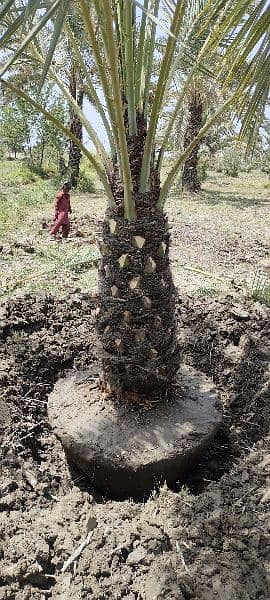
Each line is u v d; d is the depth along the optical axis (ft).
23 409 11.46
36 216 35.40
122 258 9.44
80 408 10.33
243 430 11.46
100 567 7.52
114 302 9.70
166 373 10.15
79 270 21.42
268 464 9.64
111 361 10.05
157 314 9.73
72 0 7.38
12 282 19.08
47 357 12.81
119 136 8.21
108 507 8.84
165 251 9.74
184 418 10.03
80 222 33.32
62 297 15.28
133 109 8.96
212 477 10.45
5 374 11.85
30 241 26.18
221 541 7.92
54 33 5.60
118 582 7.34
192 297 15.76
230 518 8.25
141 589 7.22
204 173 64.34
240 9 8.14
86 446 9.39
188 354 13.62
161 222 9.60
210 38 8.86
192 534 8.00
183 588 7.17
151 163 9.39
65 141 58.03
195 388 11.12
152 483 9.32
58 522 8.32
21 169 63.31
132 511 8.63
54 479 10.06
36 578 7.47
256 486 9.14
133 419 9.93
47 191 48.49
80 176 54.49
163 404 10.34
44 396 12.17
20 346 12.87
